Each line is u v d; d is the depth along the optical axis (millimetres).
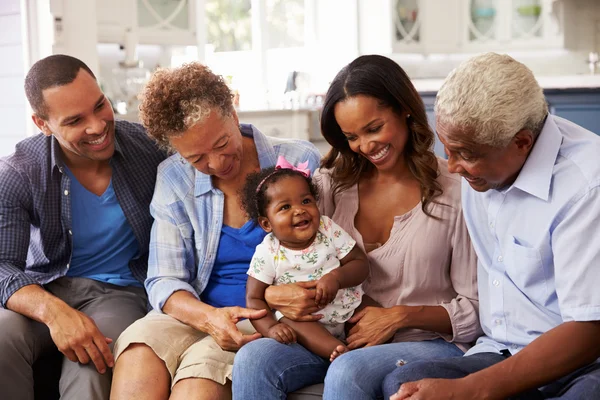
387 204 2082
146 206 2416
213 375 1972
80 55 4184
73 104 2193
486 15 6195
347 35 6168
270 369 1821
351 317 2010
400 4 5969
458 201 1990
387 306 2057
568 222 1568
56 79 2193
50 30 3994
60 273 2410
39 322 2225
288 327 1942
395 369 1687
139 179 2408
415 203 2051
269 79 6492
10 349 2117
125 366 2043
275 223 2004
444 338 1973
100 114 2248
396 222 2023
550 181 1617
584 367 1591
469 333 1951
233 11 6340
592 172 1561
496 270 1789
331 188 2150
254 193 2059
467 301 1975
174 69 2080
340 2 6172
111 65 4980
